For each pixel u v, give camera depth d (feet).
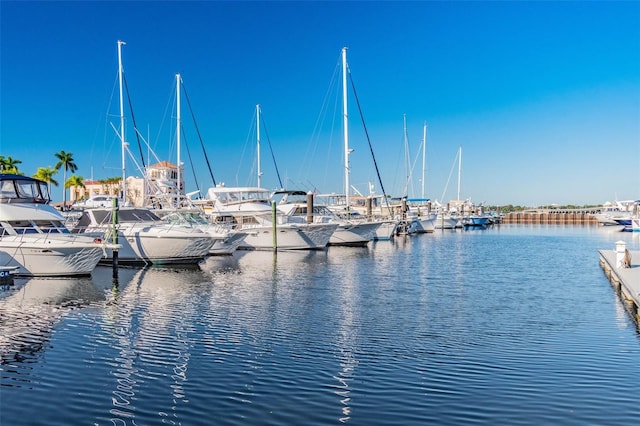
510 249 156.15
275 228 133.80
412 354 40.86
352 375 35.76
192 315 55.47
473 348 42.63
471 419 28.58
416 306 61.16
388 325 51.06
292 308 59.57
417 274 92.48
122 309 58.54
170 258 99.81
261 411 29.60
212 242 102.32
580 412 29.48
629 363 38.47
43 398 31.58
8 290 70.33
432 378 35.17
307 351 41.60
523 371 36.63
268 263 110.22
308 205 149.38
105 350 41.81
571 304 62.95
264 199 148.97
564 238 222.89
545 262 116.57
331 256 128.26
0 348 42.24
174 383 34.17
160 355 40.42
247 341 44.70
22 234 80.48
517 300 65.67
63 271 80.74
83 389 33.06
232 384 33.96
